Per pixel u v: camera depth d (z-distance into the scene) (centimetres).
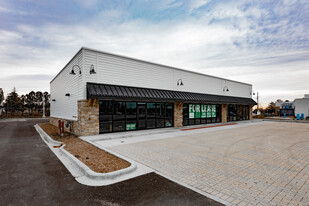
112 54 1160
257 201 349
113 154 655
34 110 5731
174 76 1576
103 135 1080
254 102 2561
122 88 1186
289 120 2562
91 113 1073
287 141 982
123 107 1232
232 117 2269
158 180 449
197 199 356
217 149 784
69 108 1315
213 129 1498
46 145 877
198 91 1817
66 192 386
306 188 408
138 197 365
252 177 471
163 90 1470
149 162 593
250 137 1109
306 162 605
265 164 580
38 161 609
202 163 586
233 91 2341
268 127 1686
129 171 495
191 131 1366
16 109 4544
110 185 421
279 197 365
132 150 757
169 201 349
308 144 902
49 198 360
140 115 1324
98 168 508
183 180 450
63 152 707
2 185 418
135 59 1282
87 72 1055
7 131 1451
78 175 483
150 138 1052
